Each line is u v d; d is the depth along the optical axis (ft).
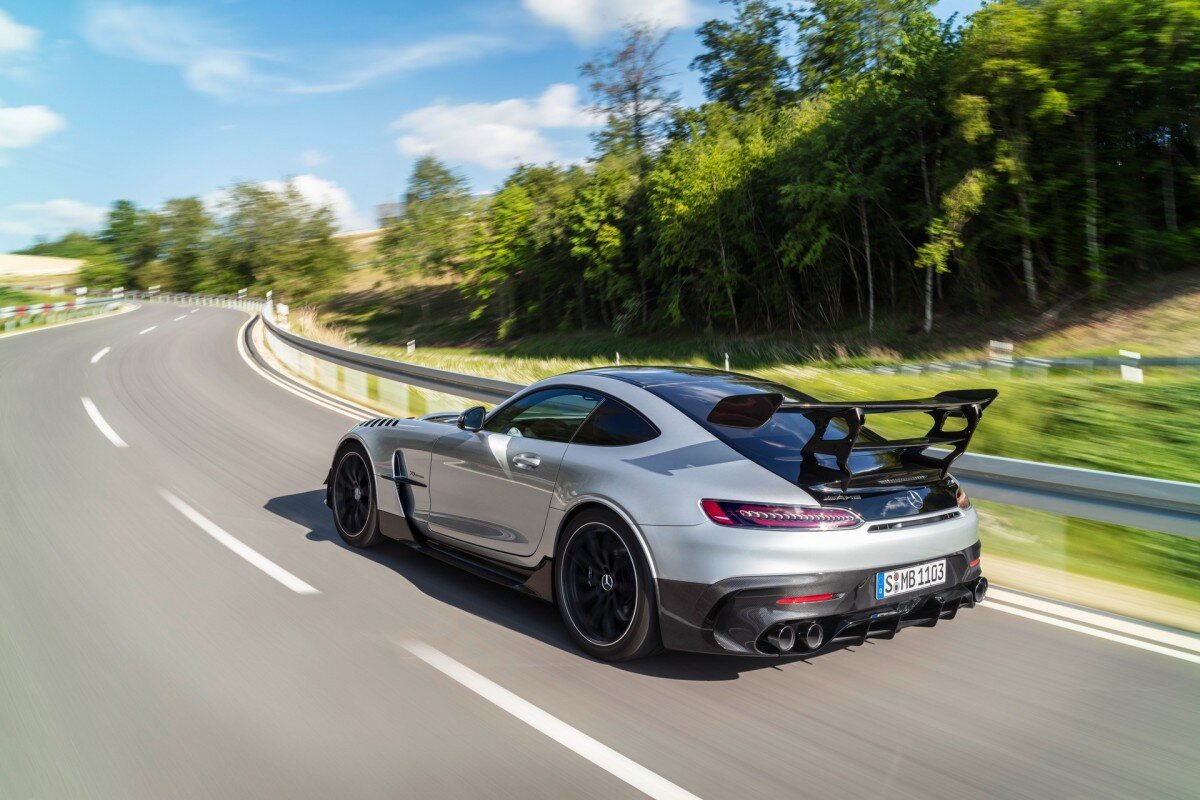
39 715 9.93
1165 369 54.19
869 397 47.78
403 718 9.91
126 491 22.13
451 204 211.61
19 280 382.01
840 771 8.93
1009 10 103.30
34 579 14.98
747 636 10.27
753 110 170.60
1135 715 10.41
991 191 109.09
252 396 43.21
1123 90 104.73
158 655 11.67
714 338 146.82
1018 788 8.69
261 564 15.88
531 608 13.88
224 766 8.79
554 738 9.50
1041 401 39.73
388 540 17.83
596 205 168.25
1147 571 18.24
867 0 154.40
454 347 196.24
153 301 258.37
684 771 8.86
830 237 128.36
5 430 32.42
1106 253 102.99
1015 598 14.96
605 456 12.19
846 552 10.37
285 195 311.88
